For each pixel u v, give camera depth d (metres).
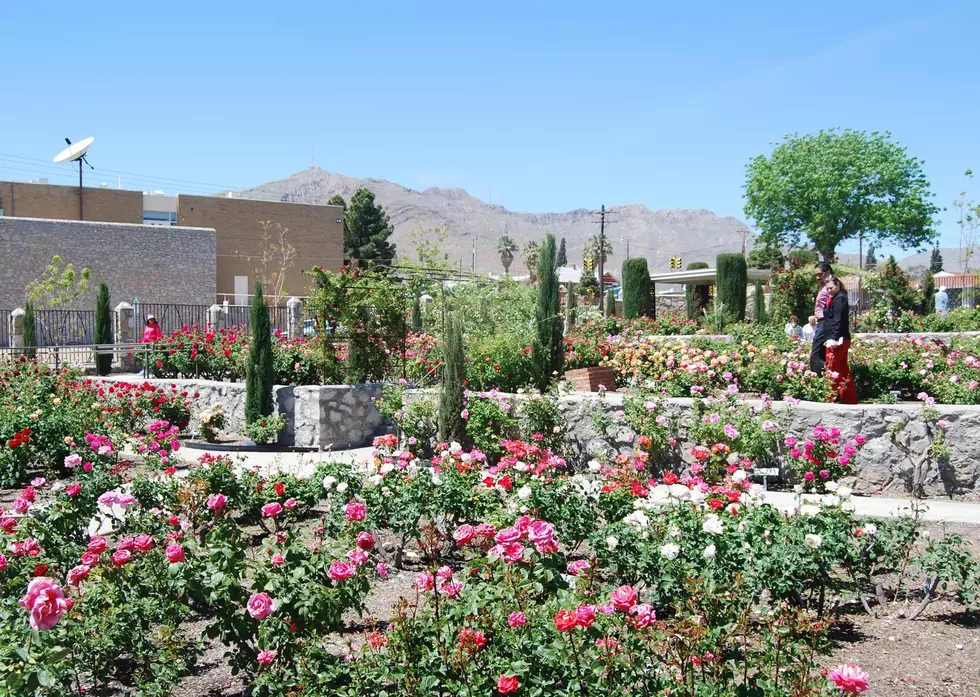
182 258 36.31
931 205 55.03
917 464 8.43
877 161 54.38
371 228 64.00
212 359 15.14
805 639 4.33
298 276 49.31
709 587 4.14
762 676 3.47
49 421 9.84
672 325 23.16
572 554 6.12
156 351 16.08
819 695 3.20
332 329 13.21
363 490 6.31
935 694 4.16
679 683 3.41
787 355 13.05
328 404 12.21
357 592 4.34
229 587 4.09
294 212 49.09
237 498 6.61
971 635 4.92
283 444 12.47
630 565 4.93
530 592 4.04
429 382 13.22
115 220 44.88
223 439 13.17
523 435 10.17
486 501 6.22
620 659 3.43
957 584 5.56
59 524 5.64
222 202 47.16
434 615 3.94
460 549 6.50
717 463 8.62
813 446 8.20
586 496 6.04
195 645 4.51
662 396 9.77
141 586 4.35
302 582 4.13
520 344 12.80
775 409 9.12
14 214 42.28
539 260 12.29
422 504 6.19
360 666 3.63
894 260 26.91
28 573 4.64
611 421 9.63
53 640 3.75
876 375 12.91
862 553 5.29
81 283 29.89
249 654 4.13
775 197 56.38
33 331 20.67
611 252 73.25
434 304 19.88
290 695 3.55
